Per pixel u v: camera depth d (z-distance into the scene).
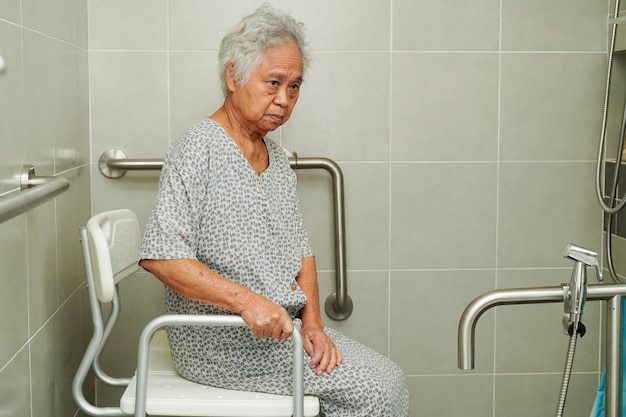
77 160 2.32
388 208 2.61
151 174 2.55
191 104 2.53
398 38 2.55
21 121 1.68
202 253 1.77
